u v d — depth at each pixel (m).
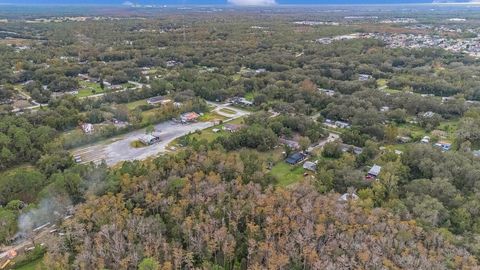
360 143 149.62
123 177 112.06
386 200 110.25
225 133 165.75
